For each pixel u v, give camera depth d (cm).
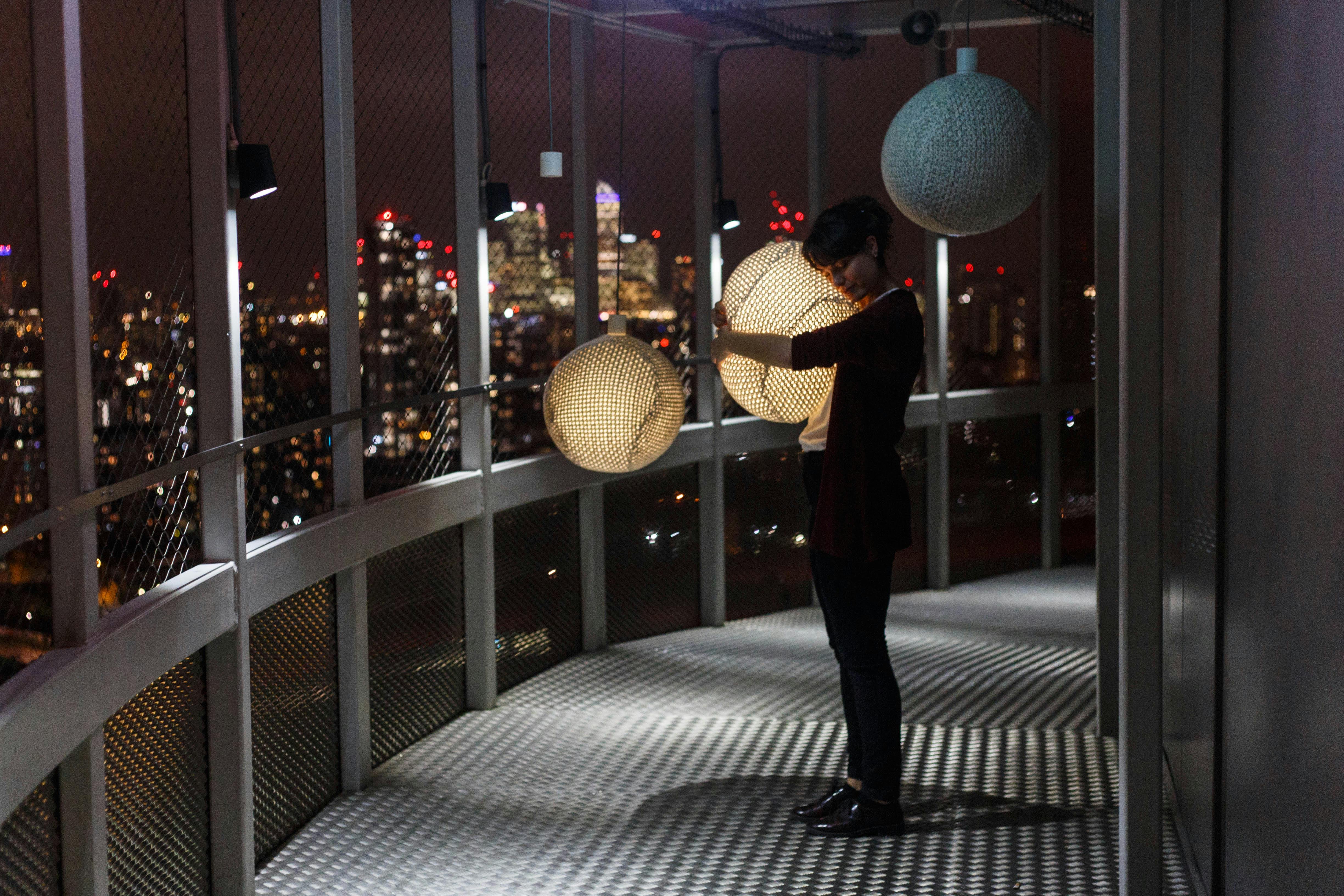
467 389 449
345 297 379
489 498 470
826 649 564
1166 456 375
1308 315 189
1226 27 257
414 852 338
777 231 635
